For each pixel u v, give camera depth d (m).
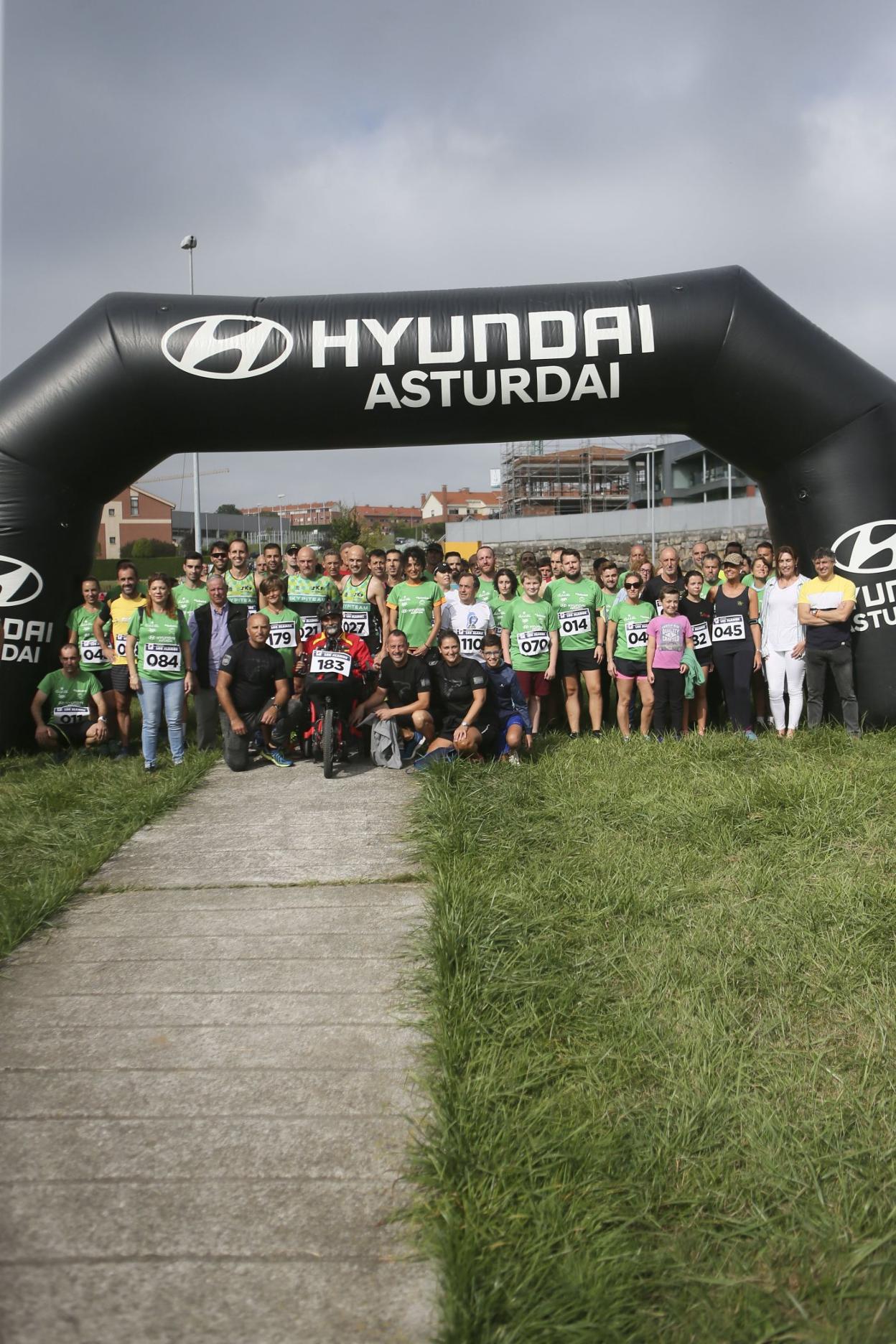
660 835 5.19
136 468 8.57
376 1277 2.21
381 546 59.12
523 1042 3.16
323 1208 2.44
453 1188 2.46
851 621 7.81
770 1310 2.11
